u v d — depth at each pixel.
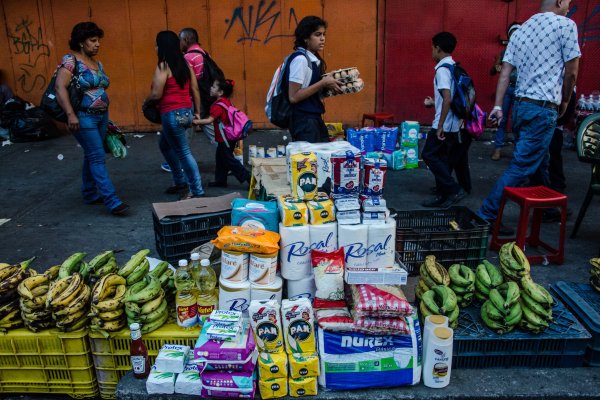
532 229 4.52
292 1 9.25
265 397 2.67
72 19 9.45
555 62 4.32
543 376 2.87
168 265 3.37
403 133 7.31
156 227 4.10
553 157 5.45
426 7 9.10
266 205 3.20
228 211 4.09
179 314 2.90
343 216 2.96
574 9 8.75
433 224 4.04
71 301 2.80
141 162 7.84
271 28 9.40
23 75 9.77
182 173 6.19
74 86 5.02
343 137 7.54
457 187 5.54
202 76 6.77
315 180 3.11
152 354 2.92
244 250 2.86
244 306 2.92
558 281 3.69
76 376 2.95
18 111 9.14
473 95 5.21
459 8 9.05
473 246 3.70
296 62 4.18
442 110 5.21
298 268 2.99
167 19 9.39
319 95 4.38
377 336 2.72
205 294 2.96
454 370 2.93
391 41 9.34
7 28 9.55
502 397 2.71
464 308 3.18
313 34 4.23
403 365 2.74
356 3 9.21
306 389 2.68
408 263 3.69
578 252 4.48
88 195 5.86
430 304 2.95
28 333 2.89
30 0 9.38
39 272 4.21
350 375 2.73
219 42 9.49
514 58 4.54
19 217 5.52
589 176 6.80
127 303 2.81
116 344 2.89
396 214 3.89
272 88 4.45
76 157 8.12
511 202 5.76
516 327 2.94
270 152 6.79
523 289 2.99
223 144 6.13
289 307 2.67
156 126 9.91
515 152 4.64
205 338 2.71
